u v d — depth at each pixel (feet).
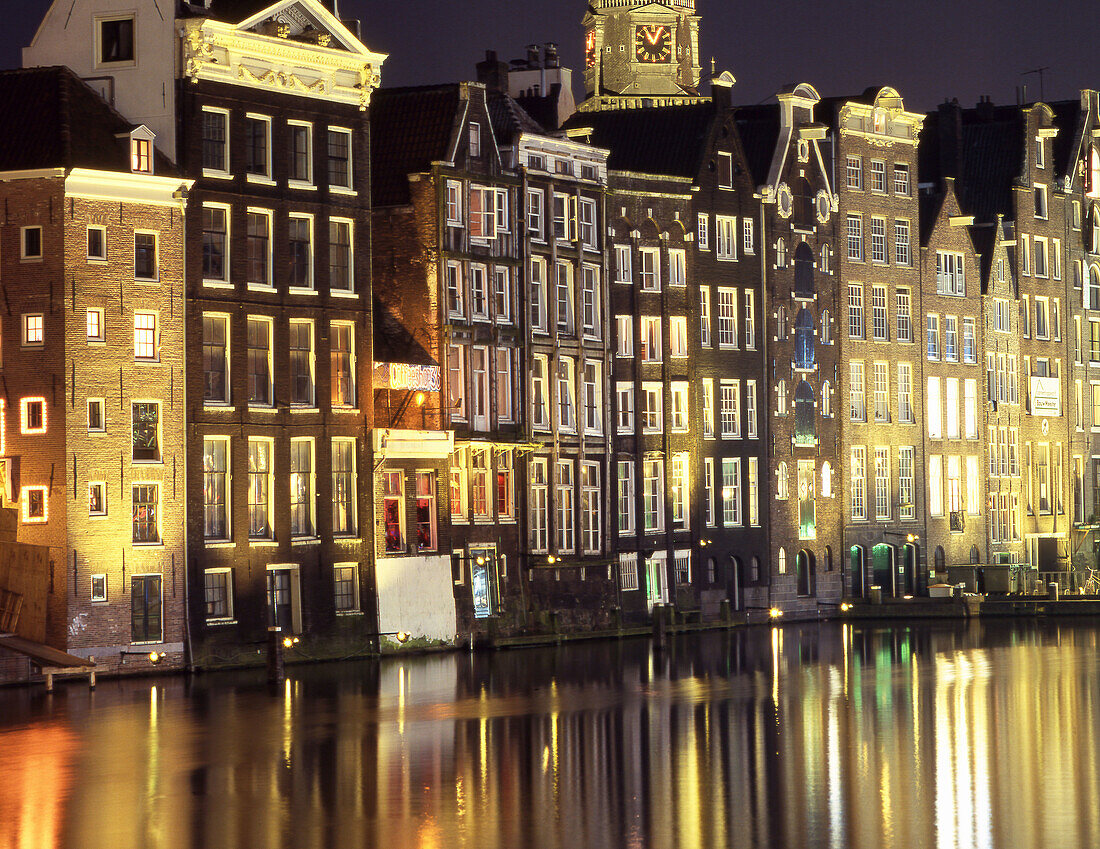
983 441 350.64
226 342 221.05
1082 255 378.73
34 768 148.97
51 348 204.44
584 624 268.41
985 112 378.53
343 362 234.79
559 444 265.54
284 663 223.92
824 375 315.58
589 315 274.16
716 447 294.05
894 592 328.49
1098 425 382.22
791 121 309.83
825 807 134.82
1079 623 294.46
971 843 124.26
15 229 206.28
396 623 238.27
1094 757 154.51
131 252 209.97
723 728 169.17
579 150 271.69
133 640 210.18
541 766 150.10
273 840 125.18
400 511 242.58
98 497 206.90
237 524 220.64
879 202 328.90
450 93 252.21
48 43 222.48
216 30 218.18
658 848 122.83
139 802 136.67
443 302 247.29
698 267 290.76
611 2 495.82
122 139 210.79
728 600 288.71
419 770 148.25
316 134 231.91
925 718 175.63
